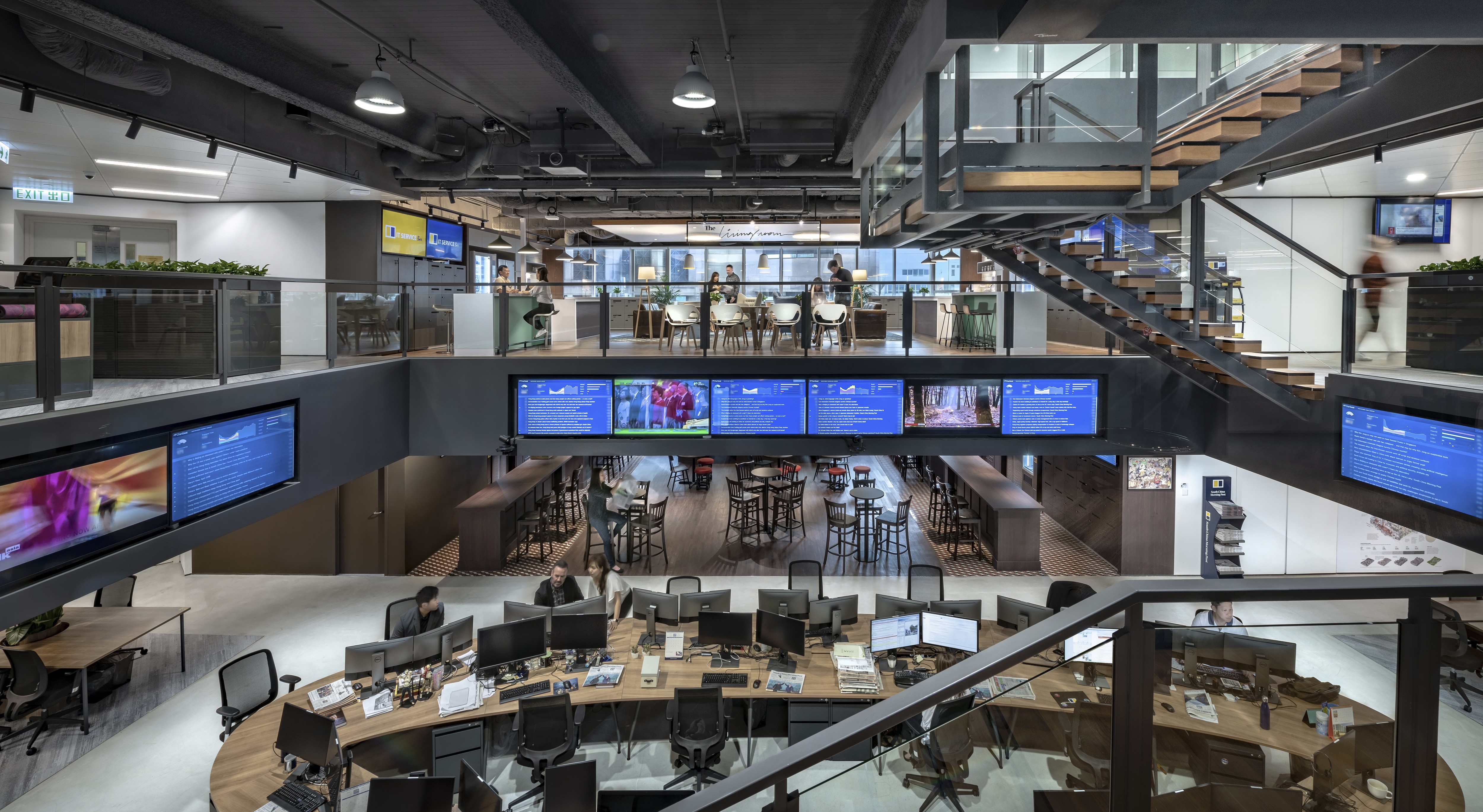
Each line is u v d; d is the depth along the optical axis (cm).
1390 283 752
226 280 747
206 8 722
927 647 773
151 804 684
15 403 536
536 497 1565
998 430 1070
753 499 1486
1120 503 1296
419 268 1586
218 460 705
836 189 1335
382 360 1020
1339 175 1173
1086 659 199
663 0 711
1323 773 204
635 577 1272
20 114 801
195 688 892
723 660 756
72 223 1370
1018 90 598
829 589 1223
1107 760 202
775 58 862
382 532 1298
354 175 1182
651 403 1070
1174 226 884
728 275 1307
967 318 1164
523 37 662
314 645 1015
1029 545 1314
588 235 2381
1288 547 1262
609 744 775
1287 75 606
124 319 706
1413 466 713
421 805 510
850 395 1066
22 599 518
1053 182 558
